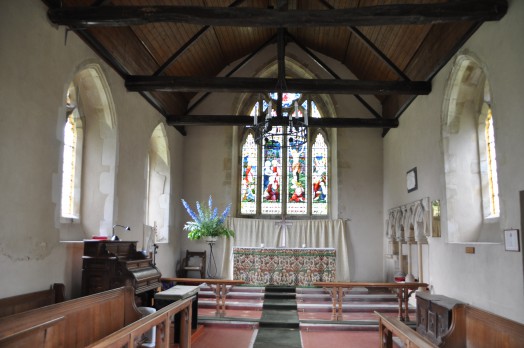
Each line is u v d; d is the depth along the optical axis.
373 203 14.16
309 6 12.45
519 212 5.98
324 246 13.90
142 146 10.58
